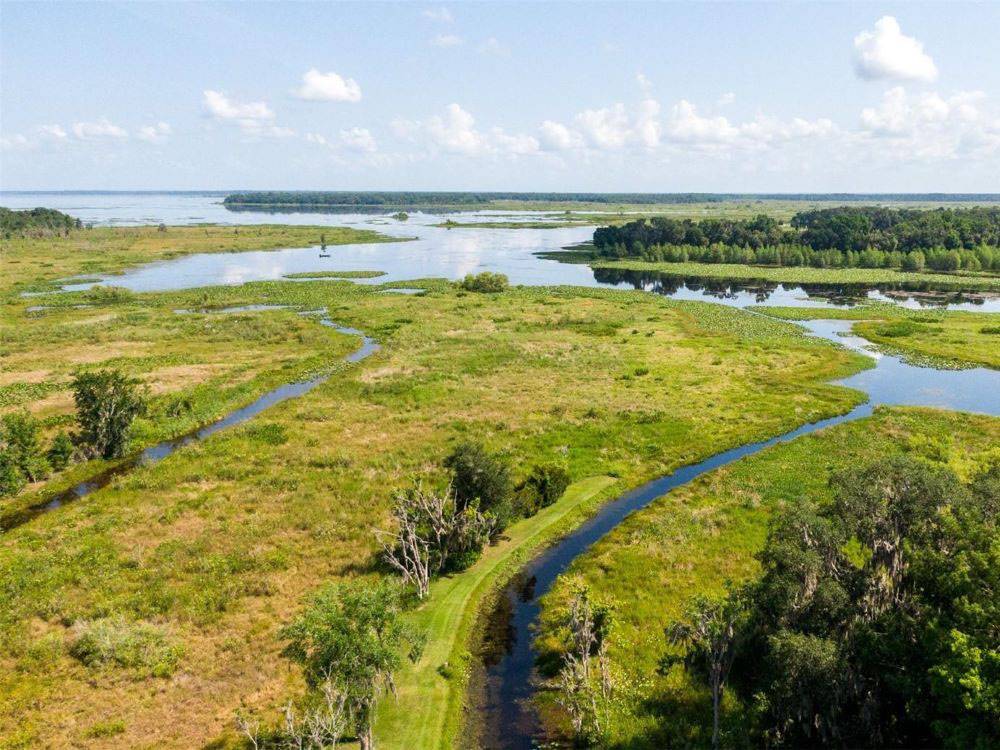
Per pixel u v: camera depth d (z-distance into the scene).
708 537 33.31
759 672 22.92
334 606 21.14
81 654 24.58
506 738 21.69
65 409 53.06
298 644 21.73
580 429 48.88
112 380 47.12
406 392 58.03
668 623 26.28
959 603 17.98
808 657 19.03
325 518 35.34
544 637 26.55
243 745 20.34
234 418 53.88
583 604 24.67
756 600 22.17
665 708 22.30
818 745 19.88
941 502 21.52
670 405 54.12
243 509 36.72
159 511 36.44
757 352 71.50
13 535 34.22
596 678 23.34
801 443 45.47
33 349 72.44
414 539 29.55
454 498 33.06
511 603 29.19
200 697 22.58
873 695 19.78
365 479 40.34
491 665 25.28
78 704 22.23
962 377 62.03
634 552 32.19
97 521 35.41
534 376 63.12
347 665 19.84
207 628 26.30
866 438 45.81
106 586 29.09
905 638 19.62
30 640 25.50
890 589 21.50
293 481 39.97
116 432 45.88
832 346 73.75
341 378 62.69
